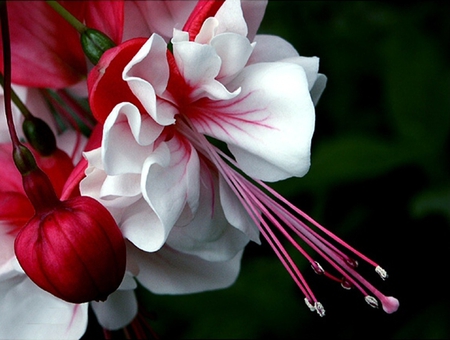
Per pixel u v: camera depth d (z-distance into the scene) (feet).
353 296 1.47
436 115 1.45
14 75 1.11
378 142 1.43
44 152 1.11
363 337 1.48
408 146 1.44
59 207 0.99
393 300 1.02
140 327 1.24
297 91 1.00
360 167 1.41
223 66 1.02
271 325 1.44
